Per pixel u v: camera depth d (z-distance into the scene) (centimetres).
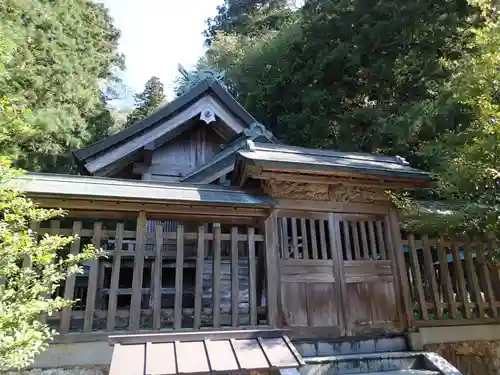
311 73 1417
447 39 1069
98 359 407
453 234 545
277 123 1623
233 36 2641
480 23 945
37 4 1278
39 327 301
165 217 495
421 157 965
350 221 571
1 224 317
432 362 465
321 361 447
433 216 512
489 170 428
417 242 593
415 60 1130
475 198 496
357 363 459
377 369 462
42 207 436
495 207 453
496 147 439
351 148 1273
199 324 448
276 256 507
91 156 834
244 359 354
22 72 1173
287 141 1511
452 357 543
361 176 547
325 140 1400
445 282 581
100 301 594
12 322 261
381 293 550
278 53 1747
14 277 331
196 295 459
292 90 1546
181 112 904
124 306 809
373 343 518
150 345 372
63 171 1470
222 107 930
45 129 1230
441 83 1021
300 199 549
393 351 519
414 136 1018
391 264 568
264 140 809
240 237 500
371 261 559
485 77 464
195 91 910
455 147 562
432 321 551
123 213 475
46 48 1290
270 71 1744
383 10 1195
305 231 539
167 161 964
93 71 1766
